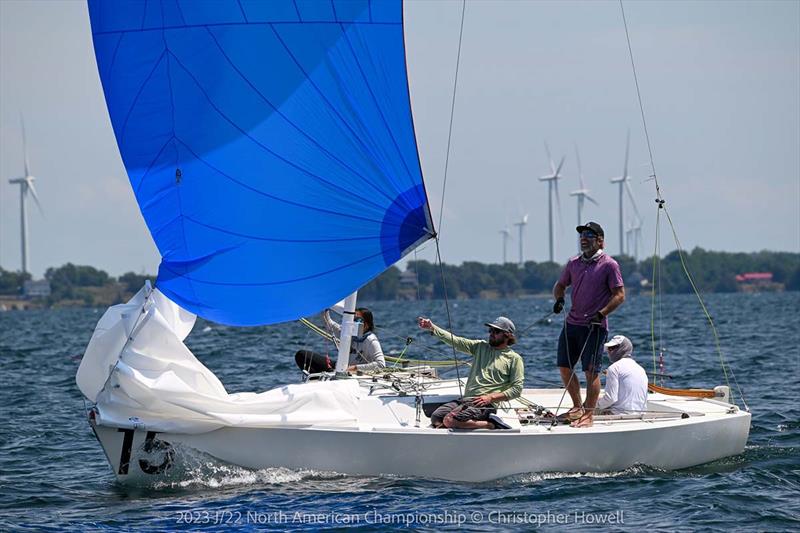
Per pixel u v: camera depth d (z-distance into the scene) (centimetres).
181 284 4091
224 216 4150
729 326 14550
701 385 6938
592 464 3869
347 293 4194
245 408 3722
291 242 4166
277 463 3756
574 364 4050
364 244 4188
